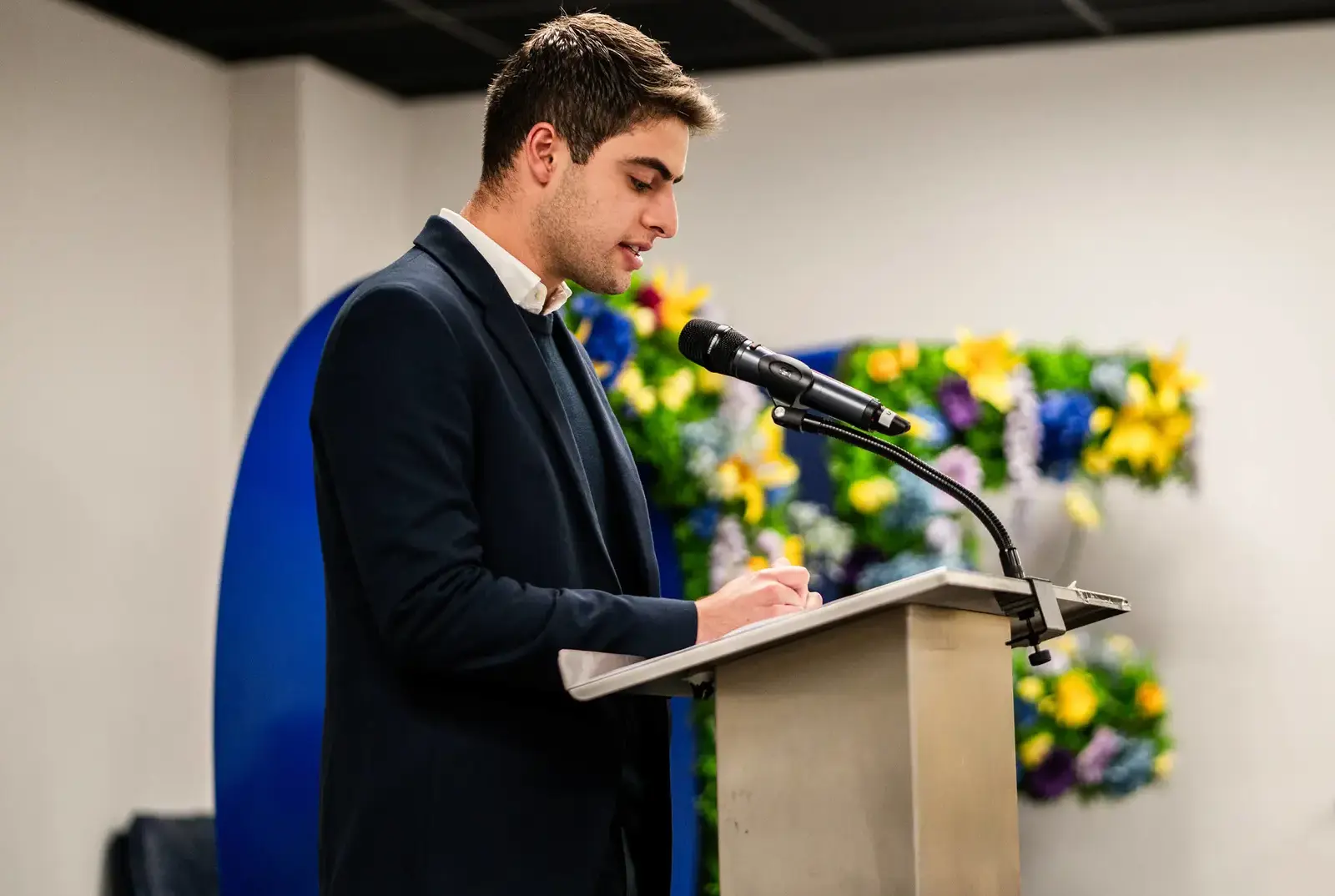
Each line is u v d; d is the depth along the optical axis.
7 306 4.86
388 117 6.29
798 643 1.62
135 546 5.29
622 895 1.99
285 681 3.33
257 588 3.38
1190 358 5.45
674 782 4.18
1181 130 5.51
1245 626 5.35
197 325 5.64
